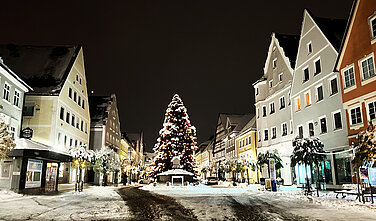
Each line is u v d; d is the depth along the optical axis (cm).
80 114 4388
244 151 5500
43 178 2461
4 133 1812
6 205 1453
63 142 3628
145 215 1192
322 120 2891
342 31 3056
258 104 4491
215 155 8500
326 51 2845
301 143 2345
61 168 3862
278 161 3322
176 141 4297
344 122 2542
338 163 2600
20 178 2145
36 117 3328
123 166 5600
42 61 3903
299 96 3309
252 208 1416
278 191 2577
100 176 4691
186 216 1167
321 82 2903
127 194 2469
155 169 4312
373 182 2136
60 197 2003
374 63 2177
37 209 1336
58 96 3406
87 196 2161
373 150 1508
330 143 2720
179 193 2606
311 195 2094
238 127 6362
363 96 2262
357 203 1518
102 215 1184
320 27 2955
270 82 4259
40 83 3562
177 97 4541
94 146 5166
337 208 1379
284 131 3794
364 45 2280
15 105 2823
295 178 3412
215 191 2878
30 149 2161
